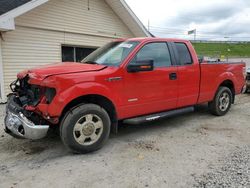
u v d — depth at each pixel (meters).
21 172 3.40
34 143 4.45
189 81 5.23
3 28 7.38
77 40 10.67
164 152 4.04
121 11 11.62
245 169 3.43
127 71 4.26
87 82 3.83
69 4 10.12
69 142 3.79
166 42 4.98
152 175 3.29
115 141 4.56
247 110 7.00
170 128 5.33
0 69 8.38
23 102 4.04
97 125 4.03
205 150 4.12
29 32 9.05
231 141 4.54
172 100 4.98
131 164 3.62
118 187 3.02
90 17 10.98
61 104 3.60
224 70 6.11
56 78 3.60
